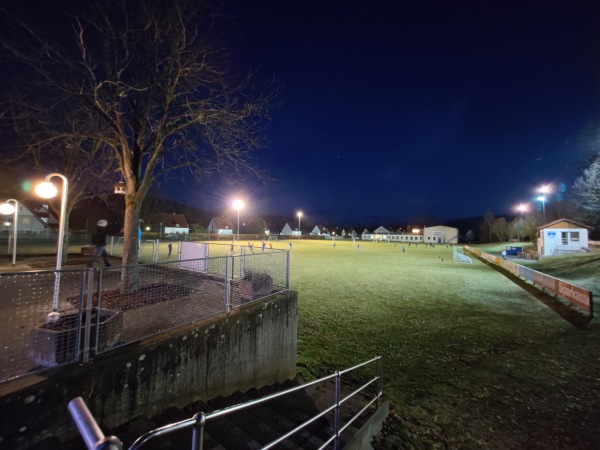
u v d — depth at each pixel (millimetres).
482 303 14680
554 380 7398
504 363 8320
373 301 14711
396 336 10250
